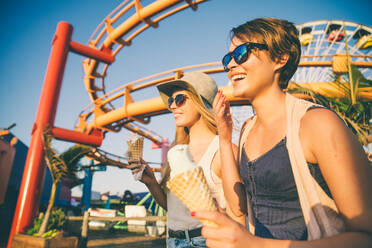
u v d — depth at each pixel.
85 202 22.66
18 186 15.63
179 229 1.61
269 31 0.95
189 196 0.66
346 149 0.60
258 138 0.99
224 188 1.18
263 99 0.96
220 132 1.20
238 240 0.50
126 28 13.66
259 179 0.88
